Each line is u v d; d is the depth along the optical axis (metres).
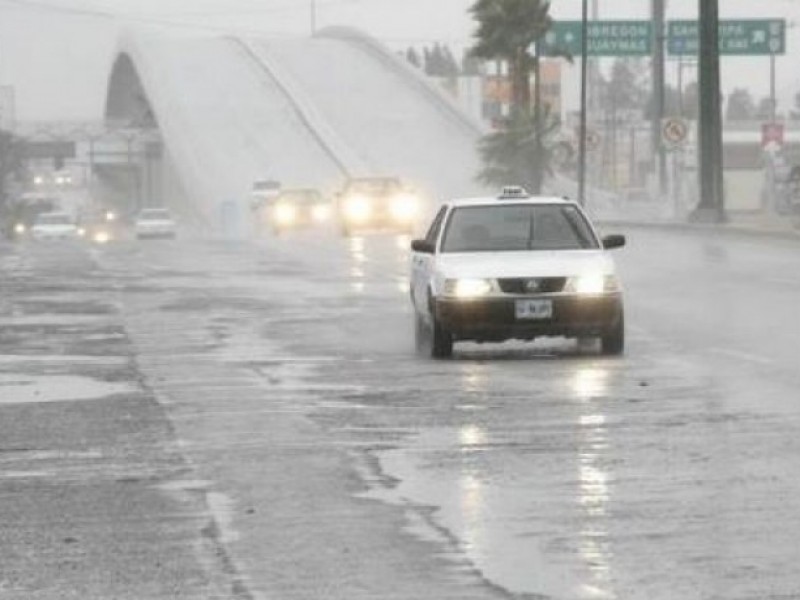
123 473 32.91
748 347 55.22
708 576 23.31
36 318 73.00
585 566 24.08
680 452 33.91
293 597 22.73
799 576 23.23
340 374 49.81
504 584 23.12
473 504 28.95
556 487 30.39
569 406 41.25
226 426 39.16
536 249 54.28
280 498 29.89
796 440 35.06
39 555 25.62
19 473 33.09
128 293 88.31
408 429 38.03
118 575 24.20
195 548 25.91
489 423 38.66
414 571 24.05
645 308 72.38
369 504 29.19
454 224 55.16
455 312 51.88
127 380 49.44
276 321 69.88
